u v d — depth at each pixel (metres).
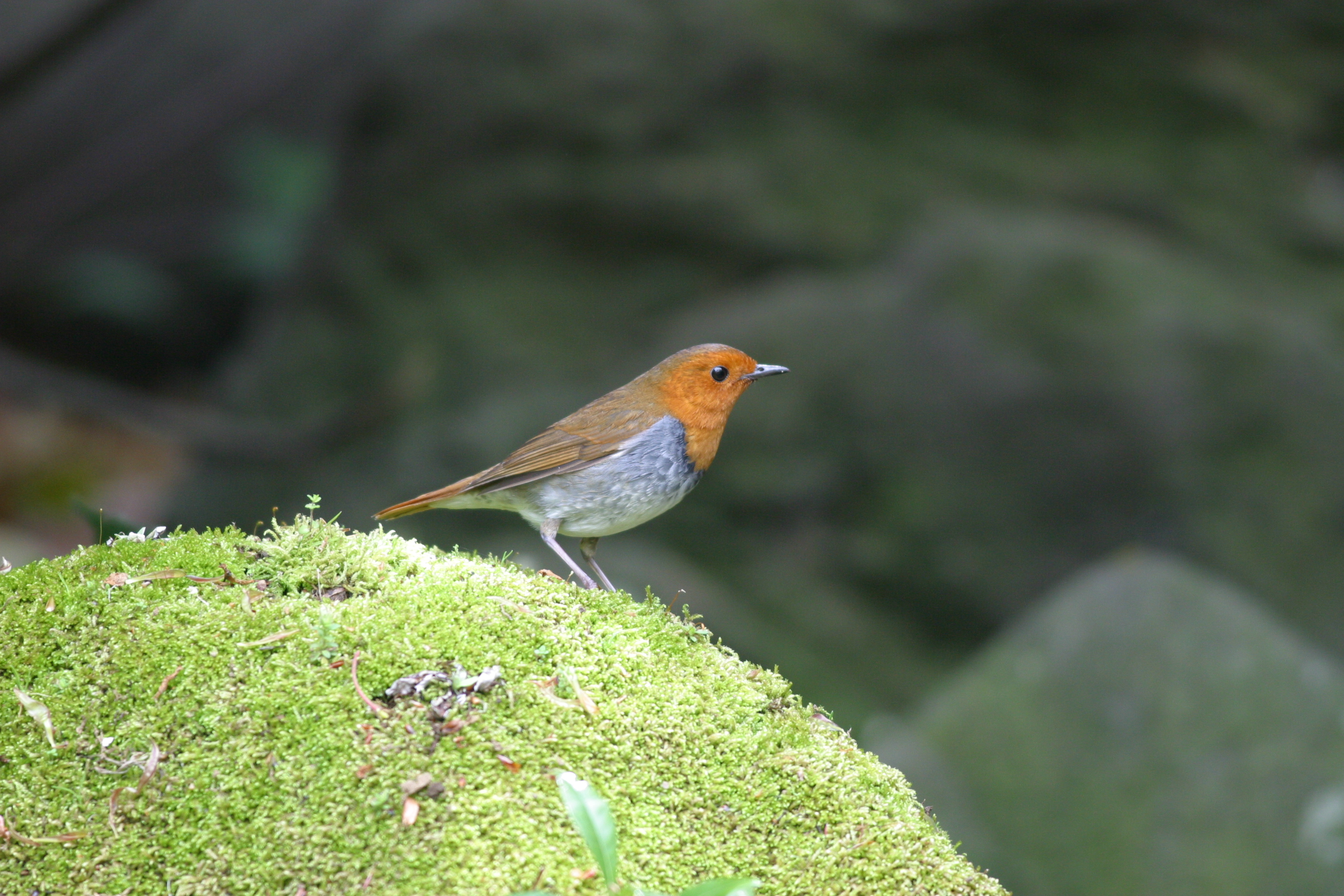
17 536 16.44
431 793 3.47
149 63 21.97
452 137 15.44
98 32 14.20
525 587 4.29
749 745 3.89
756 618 11.90
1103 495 12.44
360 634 3.86
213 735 3.63
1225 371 12.68
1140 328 12.83
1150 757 8.16
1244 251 14.69
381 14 21.42
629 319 14.75
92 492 17.72
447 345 14.77
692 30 15.34
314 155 20.53
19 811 3.54
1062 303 13.09
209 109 22.08
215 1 22.73
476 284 15.12
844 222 14.73
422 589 4.16
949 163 15.02
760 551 12.53
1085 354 12.77
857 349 13.23
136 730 3.67
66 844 3.48
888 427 12.86
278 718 3.63
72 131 21.84
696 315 14.32
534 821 3.45
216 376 22.25
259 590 4.15
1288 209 15.02
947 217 14.38
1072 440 12.55
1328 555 12.08
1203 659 8.43
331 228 15.98
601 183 15.04
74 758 3.63
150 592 4.07
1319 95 15.75
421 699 3.72
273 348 15.83
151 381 22.30
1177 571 8.95
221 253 21.41
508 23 15.55
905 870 3.68
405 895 3.28
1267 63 15.73
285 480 14.45
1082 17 15.23
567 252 15.12
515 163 15.27
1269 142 15.36
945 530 12.55
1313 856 7.54
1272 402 12.57
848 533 12.68
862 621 12.26
